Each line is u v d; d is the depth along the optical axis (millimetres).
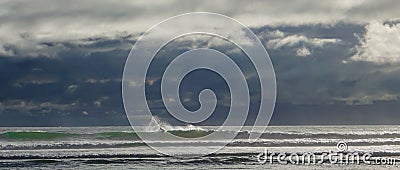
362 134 70062
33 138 64938
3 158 47906
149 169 42531
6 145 56969
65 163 45438
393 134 72500
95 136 65750
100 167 43469
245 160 47406
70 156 49281
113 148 56719
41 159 47469
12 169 42219
